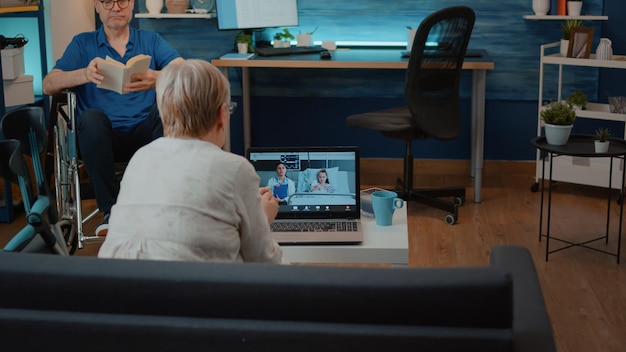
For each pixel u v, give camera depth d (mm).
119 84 3713
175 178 1931
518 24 5293
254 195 2010
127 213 1941
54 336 1503
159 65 4152
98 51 4086
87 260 1540
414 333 1442
